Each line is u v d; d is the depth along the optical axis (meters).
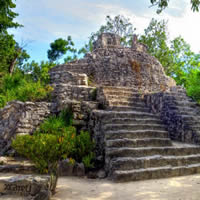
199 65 10.38
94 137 6.55
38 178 3.79
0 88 10.83
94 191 4.07
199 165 5.58
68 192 4.02
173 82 14.41
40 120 7.14
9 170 5.24
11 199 3.43
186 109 8.16
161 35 23.31
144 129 6.61
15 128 6.89
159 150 5.70
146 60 13.18
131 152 5.41
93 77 12.10
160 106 8.42
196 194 3.73
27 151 4.36
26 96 8.52
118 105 8.18
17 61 23.77
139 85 12.28
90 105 7.51
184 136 7.20
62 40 32.69
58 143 4.26
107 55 12.97
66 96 8.32
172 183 4.51
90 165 5.50
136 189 4.12
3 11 14.77
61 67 12.51
